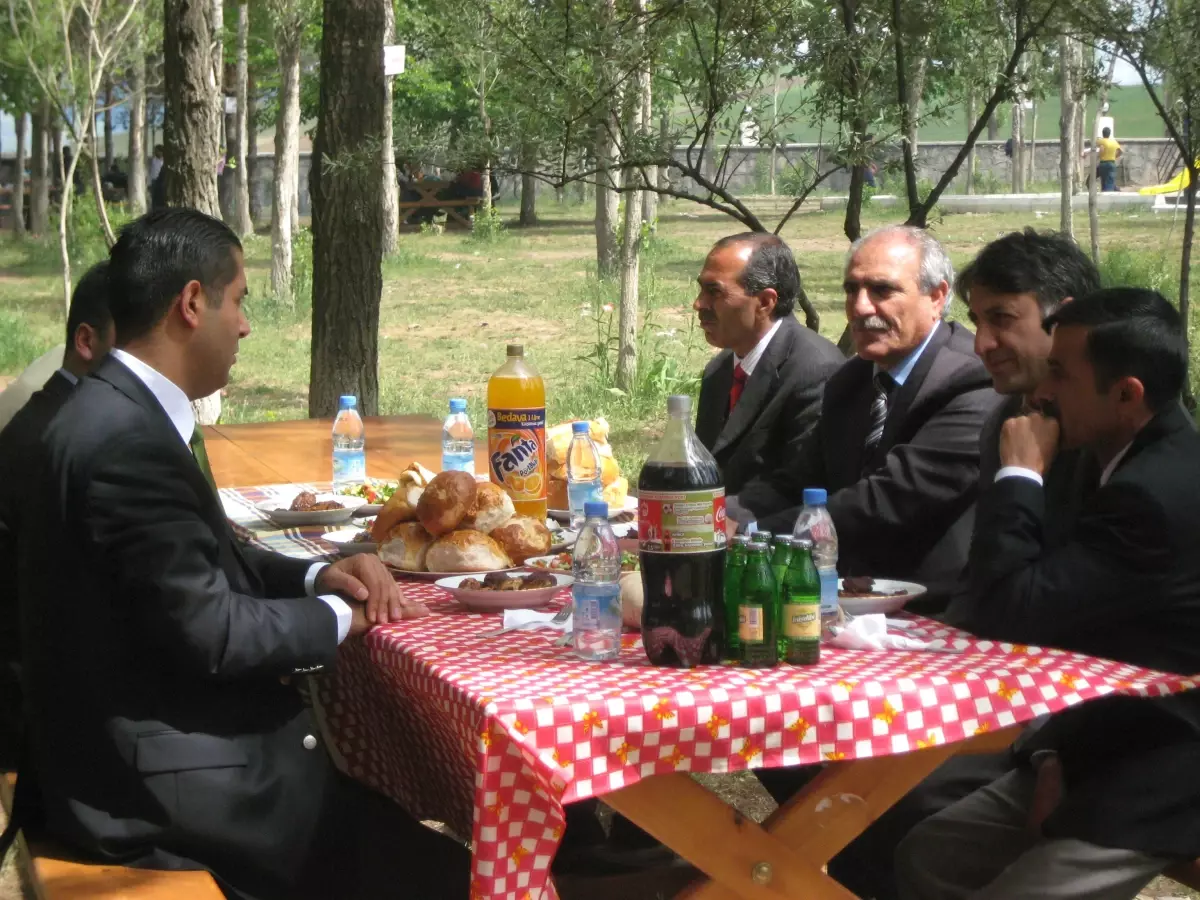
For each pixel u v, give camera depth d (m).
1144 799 2.86
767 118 6.48
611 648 2.79
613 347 13.90
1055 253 3.47
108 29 15.12
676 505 2.69
